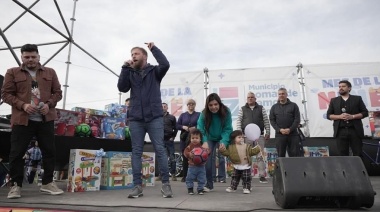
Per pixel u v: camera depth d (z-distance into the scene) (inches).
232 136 152.9
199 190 137.9
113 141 184.5
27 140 122.4
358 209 93.5
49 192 130.1
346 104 161.5
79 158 147.6
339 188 90.7
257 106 213.6
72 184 143.9
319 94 287.1
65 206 96.7
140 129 126.2
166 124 245.3
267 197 124.1
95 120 176.1
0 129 162.6
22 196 122.6
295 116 193.0
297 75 295.3
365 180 92.3
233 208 94.1
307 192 90.5
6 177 175.5
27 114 120.4
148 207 94.6
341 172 94.1
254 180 228.5
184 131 225.8
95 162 154.6
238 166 147.6
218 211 88.9
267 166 258.5
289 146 193.3
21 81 122.9
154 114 124.6
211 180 156.1
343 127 159.2
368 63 287.6
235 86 302.4
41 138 128.6
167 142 245.1
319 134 278.4
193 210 90.2
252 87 299.1
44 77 129.5
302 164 97.0
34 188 162.6
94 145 171.0
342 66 290.2
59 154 152.1
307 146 266.8
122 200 112.2
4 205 100.3
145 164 182.2
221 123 152.7
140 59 129.7
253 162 258.8
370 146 258.7
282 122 193.8
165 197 121.8
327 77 289.7
